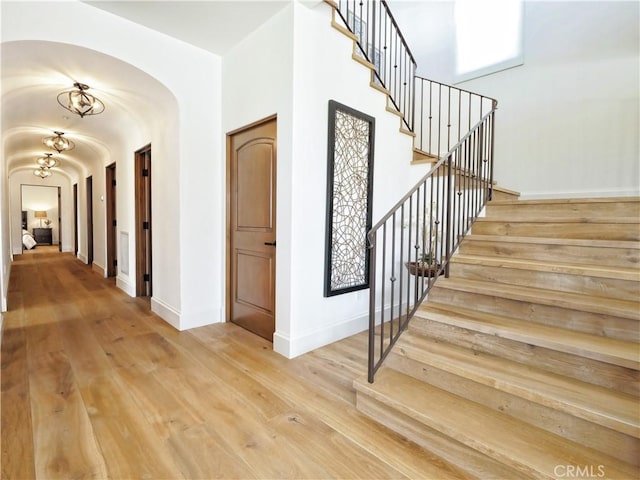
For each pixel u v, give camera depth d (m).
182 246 3.21
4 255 4.25
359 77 3.08
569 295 1.95
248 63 3.00
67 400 1.97
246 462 1.50
